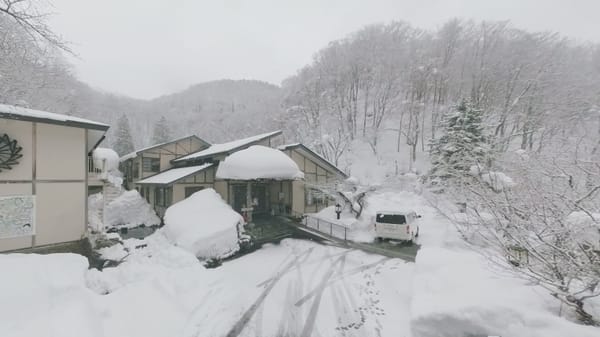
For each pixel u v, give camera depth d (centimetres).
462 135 1741
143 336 424
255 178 1224
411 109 3338
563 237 296
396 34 4247
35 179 770
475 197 475
